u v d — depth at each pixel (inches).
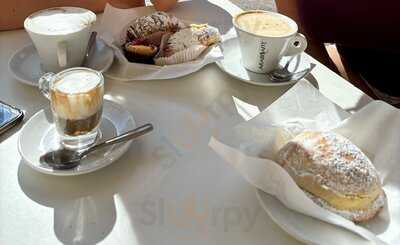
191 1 43.1
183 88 30.4
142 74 30.9
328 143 20.6
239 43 32.5
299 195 18.6
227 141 22.3
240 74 31.7
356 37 53.2
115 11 35.9
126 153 24.0
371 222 19.8
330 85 31.1
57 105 22.7
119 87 30.1
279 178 19.2
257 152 22.1
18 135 24.7
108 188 21.8
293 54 32.9
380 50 51.9
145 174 22.8
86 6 38.4
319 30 53.0
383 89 47.7
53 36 27.7
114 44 32.9
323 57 47.8
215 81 31.4
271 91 30.7
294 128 23.4
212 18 40.1
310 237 18.5
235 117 27.8
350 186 19.2
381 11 50.6
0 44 34.3
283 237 19.5
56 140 24.1
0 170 22.3
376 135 23.2
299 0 51.8
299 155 20.4
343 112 25.1
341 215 19.1
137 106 28.3
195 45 31.5
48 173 21.6
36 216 19.9
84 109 22.9
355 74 48.9
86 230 19.3
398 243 18.6
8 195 20.9
